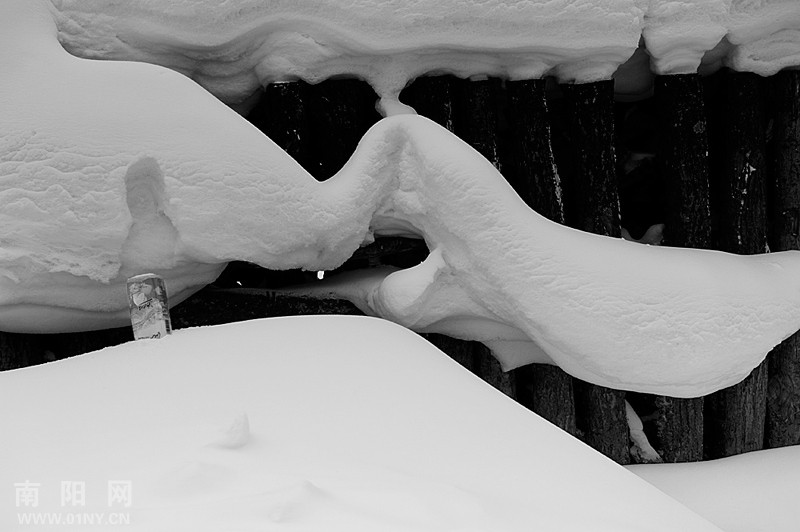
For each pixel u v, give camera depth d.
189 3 4.66
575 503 2.83
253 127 4.47
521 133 5.23
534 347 4.91
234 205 4.25
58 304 4.19
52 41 4.43
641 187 5.86
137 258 4.23
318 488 2.42
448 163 4.56
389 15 4.82
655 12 5.13
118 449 2.75
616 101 5.89
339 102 5.08
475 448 3.08
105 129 4.12
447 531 2.28
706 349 4.46
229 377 3.40
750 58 5.44
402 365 3.63
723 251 5.44
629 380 4.47
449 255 4.64
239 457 2.70
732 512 4.49
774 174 5.64
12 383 3.39
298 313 4.92
